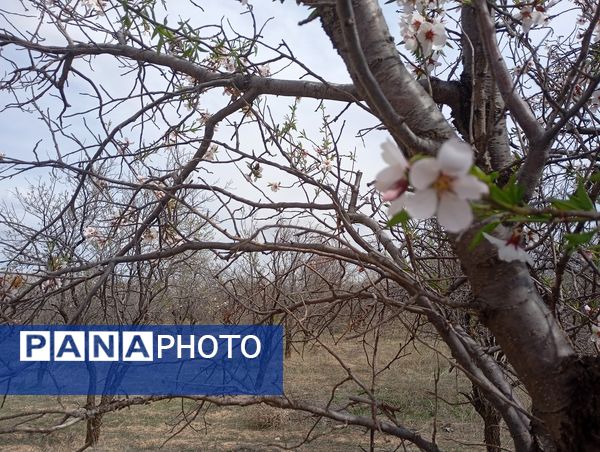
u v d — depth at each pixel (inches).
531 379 61.2
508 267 61.9
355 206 105.8
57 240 113.3
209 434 304.0
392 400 278.2
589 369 59.1
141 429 320.5
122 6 106.4
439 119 65.5
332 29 71.5
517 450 78.6
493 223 40.6
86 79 122.8
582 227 64.0
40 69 121.8
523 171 66.0
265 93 110.2
